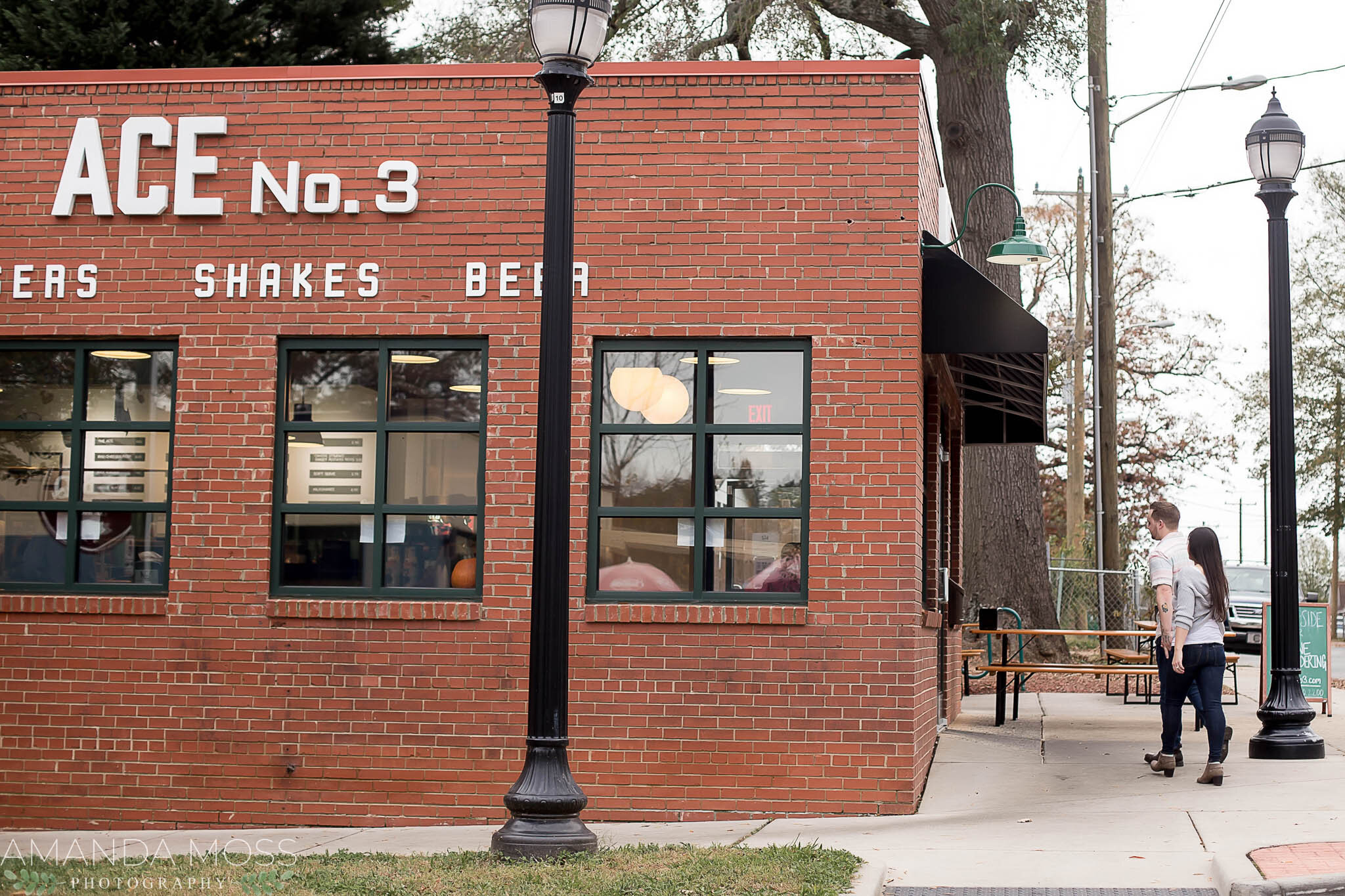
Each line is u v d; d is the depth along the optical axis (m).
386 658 9.90
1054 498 50.31
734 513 9.85
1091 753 11.99
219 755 9.96
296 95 10.34
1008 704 16.84
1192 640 10.19
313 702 9.92
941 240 12.84
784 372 9.89
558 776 7.61
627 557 9.91
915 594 9.65
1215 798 9.44
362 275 10.17
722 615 9.62
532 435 9.93
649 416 9.96
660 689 9.62
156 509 10.36
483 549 9.94
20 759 10.11
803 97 9.95
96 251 10.42
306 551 10.20
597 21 7.74
